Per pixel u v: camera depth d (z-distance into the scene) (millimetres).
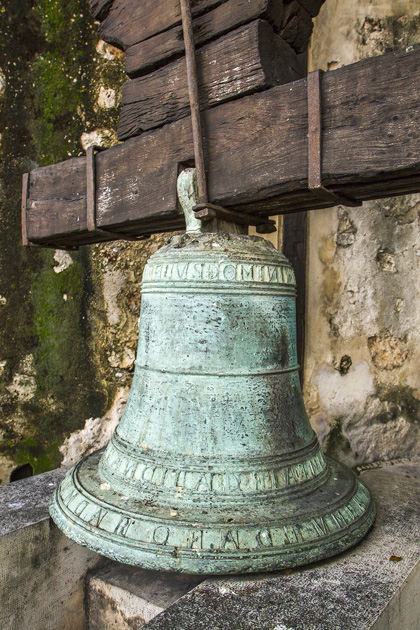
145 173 1299
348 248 2039
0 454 2225
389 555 1113
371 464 1982
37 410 2205
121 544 1027
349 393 2053
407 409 2025
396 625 999
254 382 1152
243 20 1128
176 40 1255
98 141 2152
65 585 1359
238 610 930
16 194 2191
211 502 1067
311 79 1000
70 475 1319
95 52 2164
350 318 2049
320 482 1195
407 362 2031
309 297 2016
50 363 2189
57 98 2186
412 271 2018
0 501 1409
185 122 1217
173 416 1148
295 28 1192
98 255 2154
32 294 2199
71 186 1513
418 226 2002
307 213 1986
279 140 1060
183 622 894
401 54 901
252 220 1309
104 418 2150
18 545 1241
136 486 1131
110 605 1342
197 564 979
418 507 1382
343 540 1079
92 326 2160
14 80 2201
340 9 1999
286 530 1035
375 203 2025
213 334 1138
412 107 887
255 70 1097
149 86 1326
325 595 969
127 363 2150
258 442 1135
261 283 1162
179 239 1222
